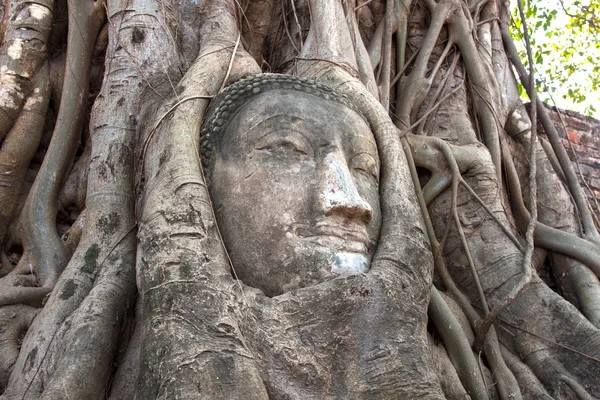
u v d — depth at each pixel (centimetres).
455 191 415
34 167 417
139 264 271
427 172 439
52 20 440
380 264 280
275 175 287
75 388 254
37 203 372
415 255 291
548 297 387
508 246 412
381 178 326
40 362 276
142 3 396
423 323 276
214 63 350
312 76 381
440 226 429
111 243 318
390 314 264
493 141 478
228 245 284
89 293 295
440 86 493
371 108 346
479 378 335
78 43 415
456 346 342
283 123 296
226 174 294
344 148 305
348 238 282
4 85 406
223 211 289
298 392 244
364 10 516
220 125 308
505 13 593
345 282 262
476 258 414
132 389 266
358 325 257
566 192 500
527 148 514
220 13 414
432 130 476
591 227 482
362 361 253
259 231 280
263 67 470
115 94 365
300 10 471
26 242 365
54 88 426
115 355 282
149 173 303
